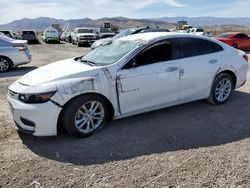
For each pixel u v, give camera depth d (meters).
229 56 5.54
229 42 19.28
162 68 4.61
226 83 5.61
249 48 20.05
